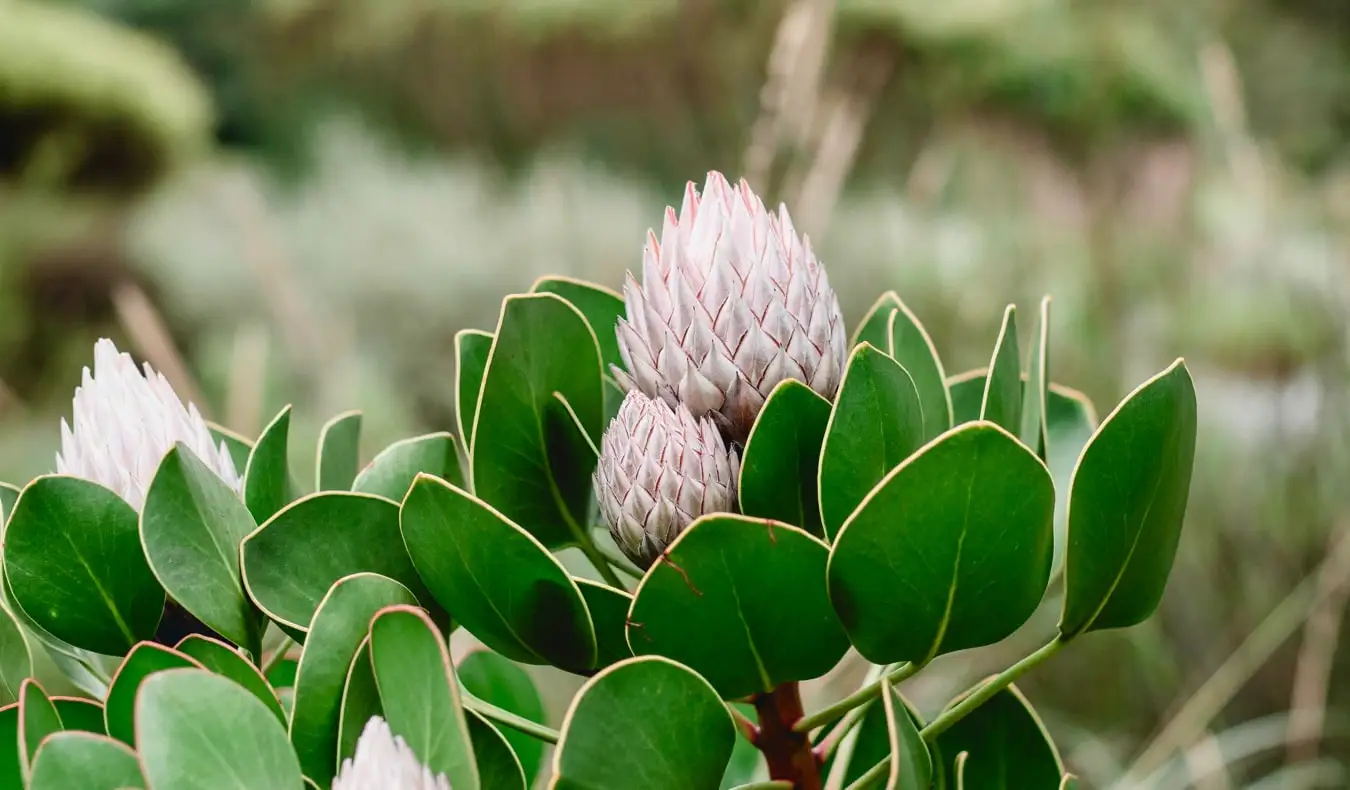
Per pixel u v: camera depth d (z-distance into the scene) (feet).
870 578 4.31
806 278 4.58
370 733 4.17
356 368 18.39
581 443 4.79
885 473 4.43
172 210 30.35
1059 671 13.21
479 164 39.55
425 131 44.34
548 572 4.44
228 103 46.75
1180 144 36.73
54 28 35.60
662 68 39.09
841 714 4.58
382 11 43.11
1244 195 18.54
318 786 4.43
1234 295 16.83
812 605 4.37
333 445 4.90
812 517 4.56
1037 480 4.26
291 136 45.37
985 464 4.25
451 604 4.49
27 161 34.27
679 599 4.34
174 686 4.21
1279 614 12.65
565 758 4.18
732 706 5.34
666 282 4.59
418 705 4.23
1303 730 11.59
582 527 4.82
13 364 27.78
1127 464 4.38
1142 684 13.16
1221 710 13.05
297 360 18.08
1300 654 12.55
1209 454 14.15
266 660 5.24
